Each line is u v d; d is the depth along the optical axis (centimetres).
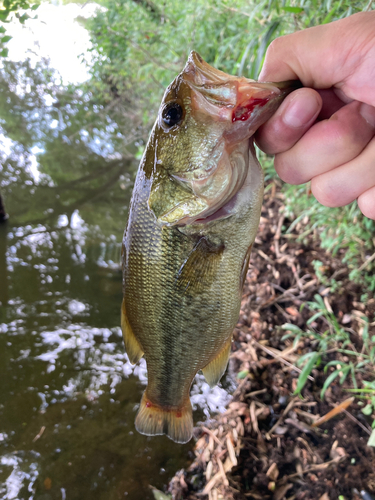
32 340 41
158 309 17
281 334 37
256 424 31
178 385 19
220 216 15
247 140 14
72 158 72
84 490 29
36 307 44
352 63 12
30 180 65
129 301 18
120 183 66
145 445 32
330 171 13
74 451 32
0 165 68
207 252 16
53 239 54
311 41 13
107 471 30
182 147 14
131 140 76
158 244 16
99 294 46
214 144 14
